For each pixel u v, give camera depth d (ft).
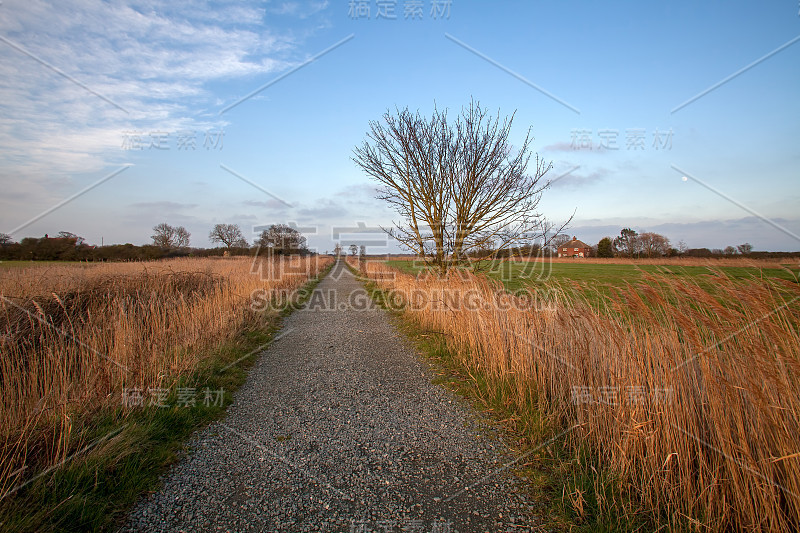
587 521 8.61
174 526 8.60
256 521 8.77
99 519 8.63
